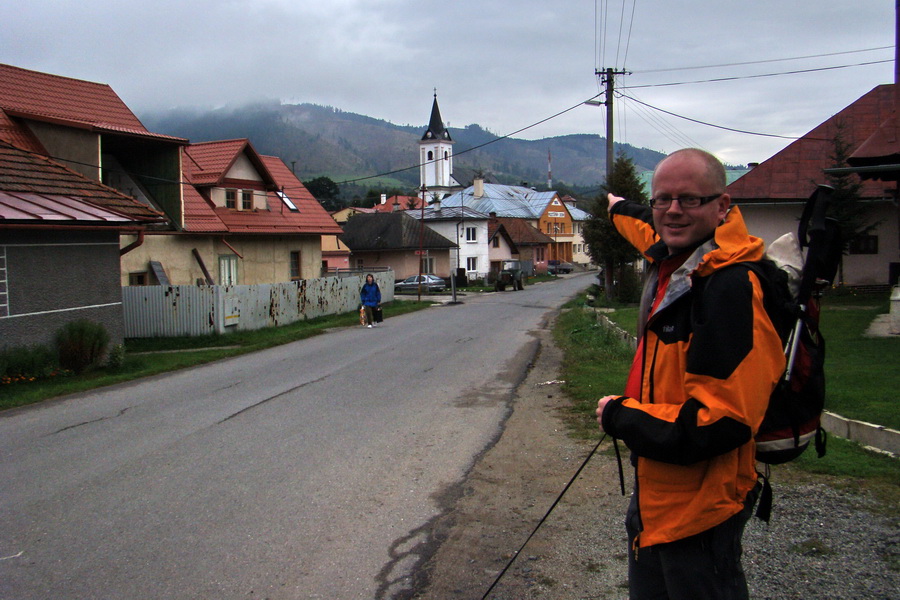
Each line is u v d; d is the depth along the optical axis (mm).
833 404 7191
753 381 2033
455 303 37906
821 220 2391
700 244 2338
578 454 6746
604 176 32375
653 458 2201
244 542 4781
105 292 15141
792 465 5594
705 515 2188
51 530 5051
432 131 126625
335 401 9898
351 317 27688
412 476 6234
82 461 6949
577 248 101750
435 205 71938
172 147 21891
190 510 5426
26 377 12469
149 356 17016
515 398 9867
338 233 33625
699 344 2098
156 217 16719
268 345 17891
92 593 4059
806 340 2342
